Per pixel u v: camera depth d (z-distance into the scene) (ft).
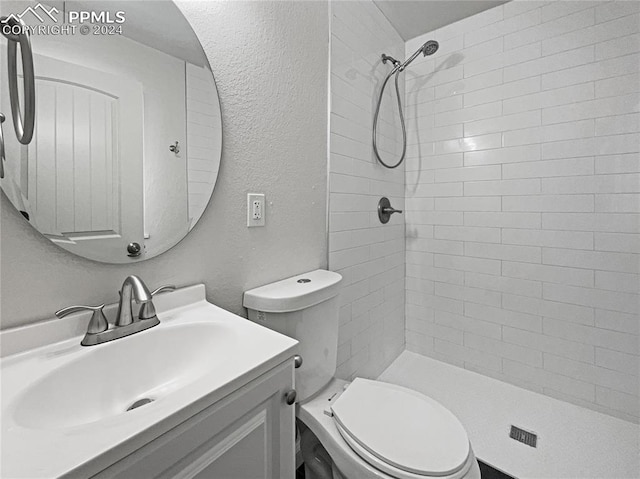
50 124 2.02
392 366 6.38
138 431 1.33
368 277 5.57
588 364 5.07
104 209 2.30
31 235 1.98
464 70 5.99
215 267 3.07
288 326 3.17
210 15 2.93
